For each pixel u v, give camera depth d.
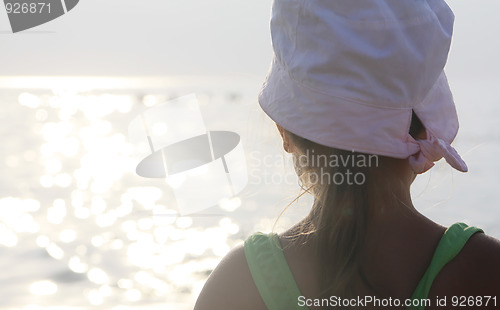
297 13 1.79
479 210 16.50
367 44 1.72
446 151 1.73
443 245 1.83
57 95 112.25
